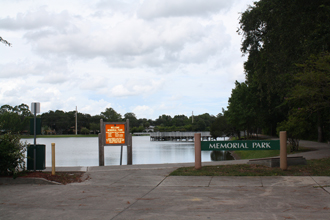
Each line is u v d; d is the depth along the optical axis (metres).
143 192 8.40
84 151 46.47
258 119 44.94
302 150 21.88
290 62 22.12
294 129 21.31
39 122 11.40
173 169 12.38
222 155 37.81
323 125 32.50
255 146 12.10
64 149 51.88
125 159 30.75
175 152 42.41
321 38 18.20
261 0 24.09
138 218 5.95
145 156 35.31
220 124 64.88
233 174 10.77
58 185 9.63
